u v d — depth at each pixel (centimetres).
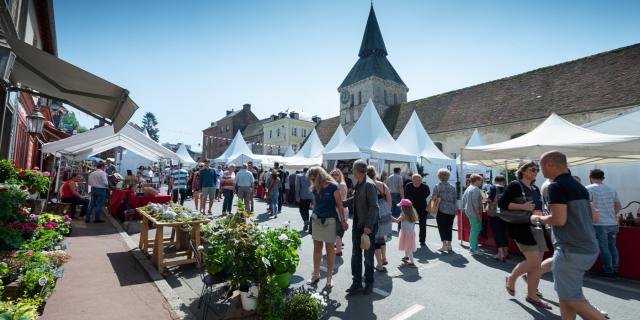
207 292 343
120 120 496
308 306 290
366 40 4050
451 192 633
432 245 691
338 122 4138
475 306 365
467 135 2328
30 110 962
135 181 1080
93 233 674
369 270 404
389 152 1143
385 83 3803
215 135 6594
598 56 1970
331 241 414
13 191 410
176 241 566
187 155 2405
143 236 543
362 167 408
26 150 983
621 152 549
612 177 897
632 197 859
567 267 265
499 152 700
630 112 798
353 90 3953
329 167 1523
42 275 303
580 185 277
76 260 477
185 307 337
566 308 271
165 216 469
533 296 372
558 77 2092
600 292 430
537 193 442
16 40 355
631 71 1731
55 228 489
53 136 1393
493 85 2483
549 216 276
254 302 318
